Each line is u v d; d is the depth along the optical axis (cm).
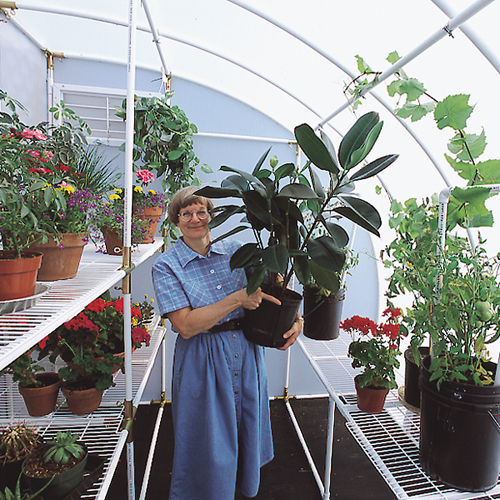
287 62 213
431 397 112
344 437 259
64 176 143
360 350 166
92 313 170
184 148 225
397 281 146
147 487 206
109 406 161
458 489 108
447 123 111
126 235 137
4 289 80
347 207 97
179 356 153
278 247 103
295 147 288
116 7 197
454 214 122
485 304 106
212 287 150
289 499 201
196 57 247
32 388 143
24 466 109
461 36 134
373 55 171
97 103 253
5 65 187
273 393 309
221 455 138
